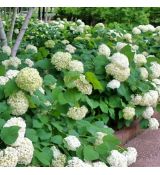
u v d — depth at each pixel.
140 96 4.18
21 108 2.83
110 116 4.14
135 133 4.51
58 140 2.97
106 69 4.08
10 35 5.77
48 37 6.55
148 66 4.77
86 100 3.48
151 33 7.20
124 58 4.08
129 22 10.01
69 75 3.14
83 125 3.31
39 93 2.96
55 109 3.16
